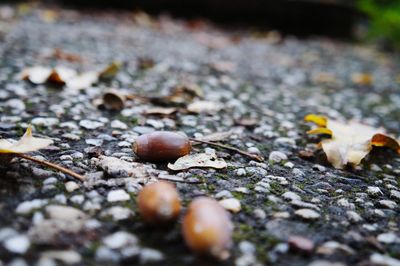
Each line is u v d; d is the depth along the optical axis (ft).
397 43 3.15
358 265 0.64
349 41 3.33
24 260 0.59
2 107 1.09
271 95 1.52
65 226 0.65
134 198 0.73
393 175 0.95
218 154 0.93
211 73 1.76
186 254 0.62
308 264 0.63
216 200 0.75
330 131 1.02
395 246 0.68
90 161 0.84
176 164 0.84
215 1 3.29
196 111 1.20
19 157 0.79
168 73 1.67
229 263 0.61
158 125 1.07
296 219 0.72
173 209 0.65
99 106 1.16
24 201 0.69
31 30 2.20
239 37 2.93
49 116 1.06
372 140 0.99
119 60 1.78
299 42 3.05
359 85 1.88
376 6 3.28
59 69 1.41
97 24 2.70
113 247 0.62
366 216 0.76
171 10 3.31
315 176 0.89
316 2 3.28
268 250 0.65
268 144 1.04
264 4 3.28
